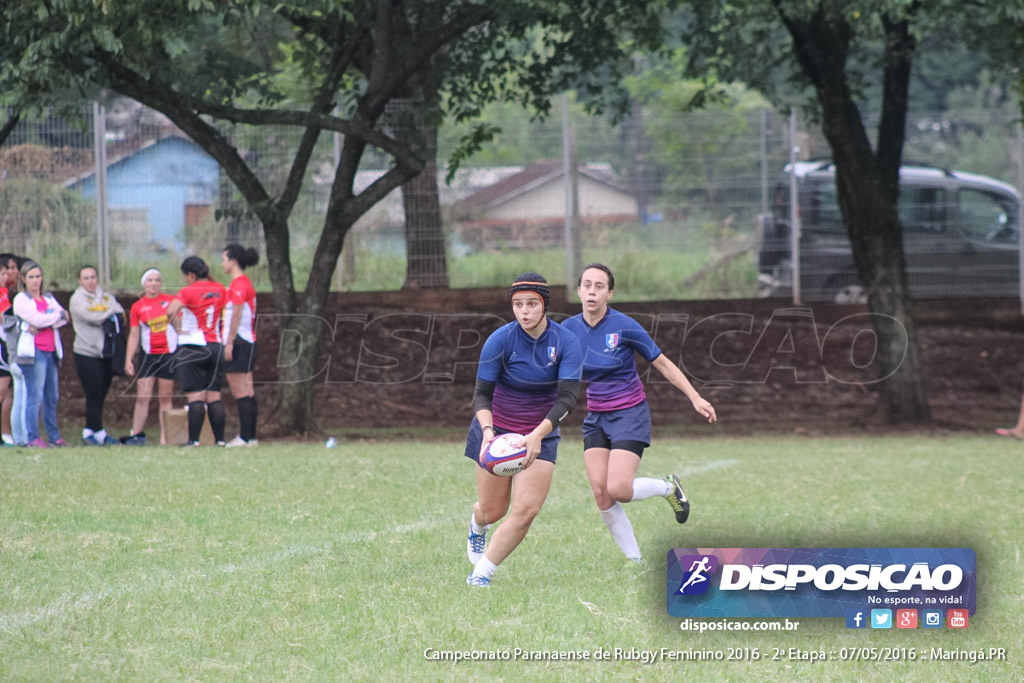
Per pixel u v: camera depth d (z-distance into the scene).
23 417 45.56
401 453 46.09
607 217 74.69
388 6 54.28
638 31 61.50
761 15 60.94
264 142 67.00
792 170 75.19
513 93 62.69
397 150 54.62
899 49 59.53
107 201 66.88
